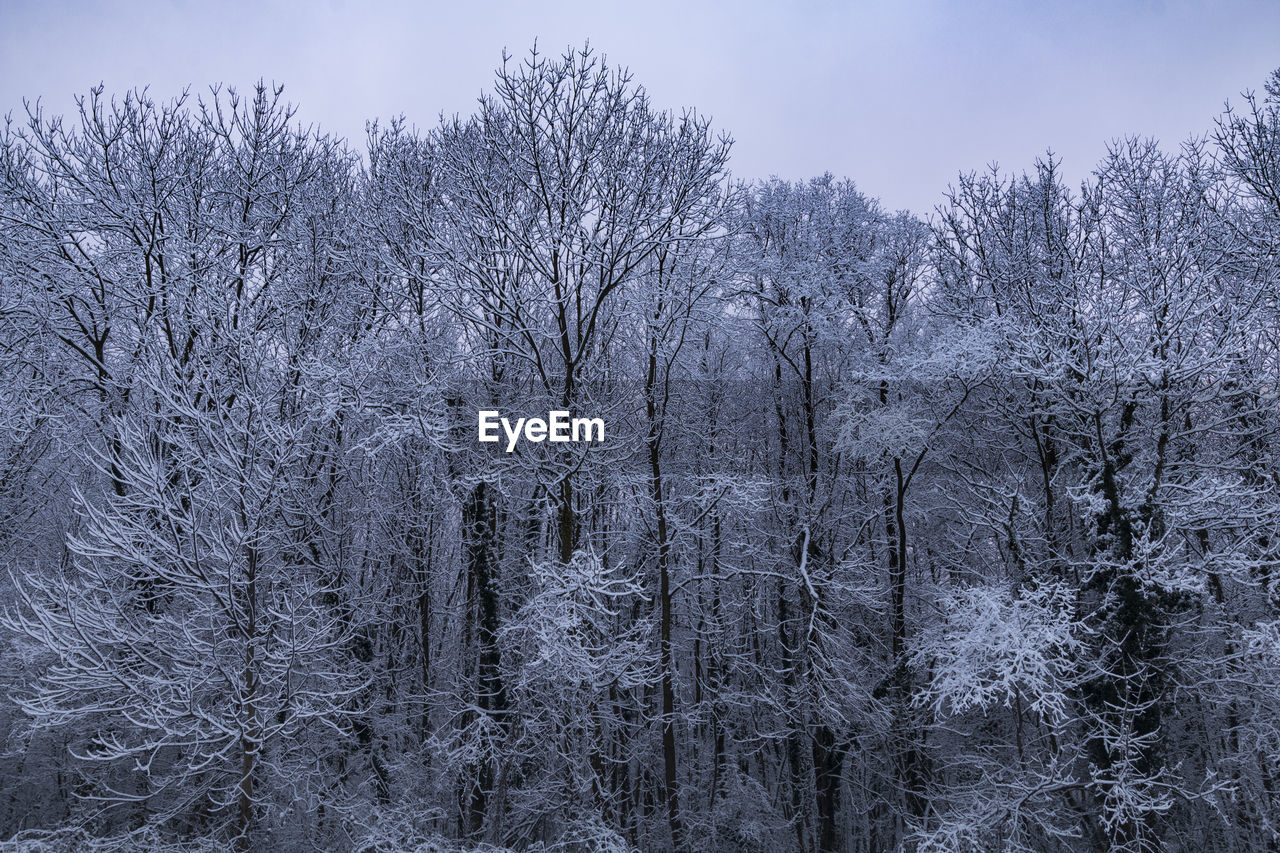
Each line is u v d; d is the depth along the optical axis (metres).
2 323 11.86
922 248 16.80
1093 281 13.88
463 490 12.63
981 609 10.71
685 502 15.11
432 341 13.42
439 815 12.01
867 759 15.35
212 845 8.59
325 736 12.22
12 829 11.20
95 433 11.65
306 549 11.98
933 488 16.08
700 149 12.41
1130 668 10.36
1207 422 13.65
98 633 8.68
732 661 16.08
